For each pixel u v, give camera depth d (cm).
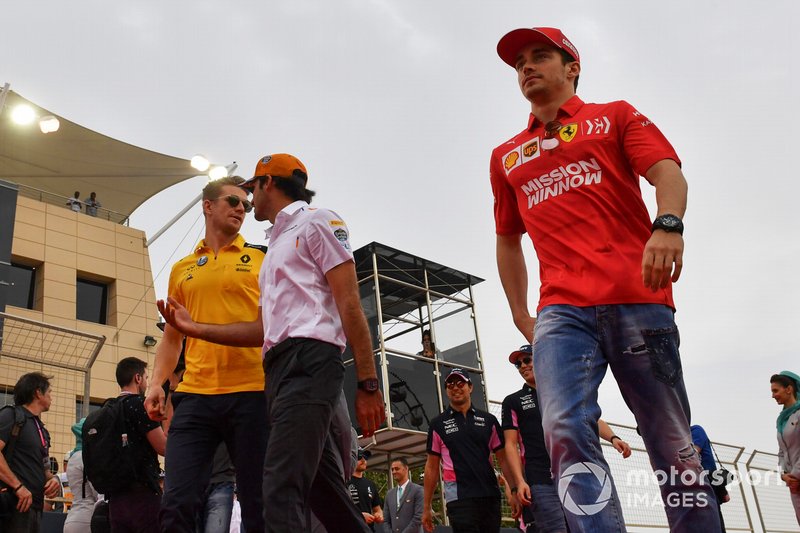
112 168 2264
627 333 270
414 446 1344
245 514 377
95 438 482
